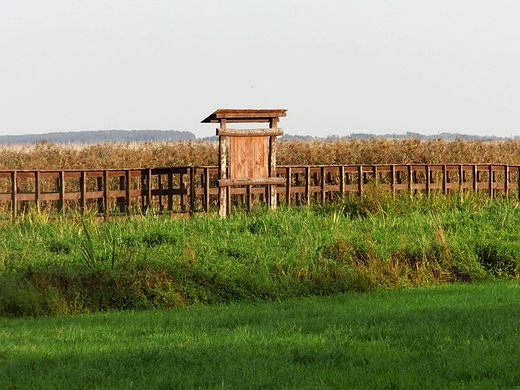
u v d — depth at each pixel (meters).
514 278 41.75
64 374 20.03
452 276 40.97
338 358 21.80
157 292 33.50
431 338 24.25
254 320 28.38
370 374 20.03
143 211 57.44
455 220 50.28
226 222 49.09
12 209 50.94
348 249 40.94
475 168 72.56
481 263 42.59
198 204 62.25
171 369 20.64
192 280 35.09
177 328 26.83
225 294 34.88
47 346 23.55
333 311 30.31
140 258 36.91
